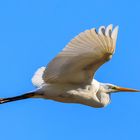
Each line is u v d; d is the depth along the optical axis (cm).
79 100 1550
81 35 1321
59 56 1388
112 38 1368
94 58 1427
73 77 1497
